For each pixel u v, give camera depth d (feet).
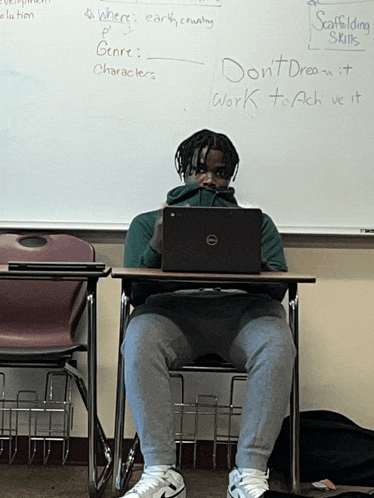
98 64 7.45
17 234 7.23
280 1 7.45
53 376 7.44
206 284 6.06
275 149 7.47
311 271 7.55
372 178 7.47
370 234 7.43
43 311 7.00
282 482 6.68
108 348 7.51
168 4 7.43
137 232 6.16
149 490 4.99
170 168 7.47
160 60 7.44
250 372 5.40
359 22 7.45
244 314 5.74
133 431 7.41
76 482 6.59
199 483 6.74
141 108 7.45
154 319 5.59
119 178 7.47
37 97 7.43
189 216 5.24
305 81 7.45
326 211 7.47
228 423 7.47
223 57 7.44
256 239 5.25
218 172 6.45
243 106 7.45
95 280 5.60
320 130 7.47
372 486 6.53
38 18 7.43
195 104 7.45
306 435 6.66
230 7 7.43
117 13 7.43
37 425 7.42
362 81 7.47
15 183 7.45
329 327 7.55
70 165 7.46
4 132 7.44
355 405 7.53
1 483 6.51
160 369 5.34
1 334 6.88
